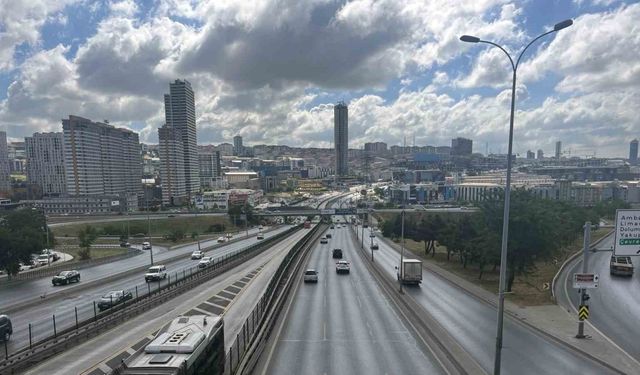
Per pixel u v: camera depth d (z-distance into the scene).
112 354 23.14
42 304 38.03
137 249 88.38
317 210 176.75
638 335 26.91
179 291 41.19
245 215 140.75
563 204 74.19
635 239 23.94
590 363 22.05
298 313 32.69
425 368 21.16
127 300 36.91
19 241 52.88
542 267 54.84
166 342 14.56
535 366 21.56
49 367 21.27
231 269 58.94
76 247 96.00
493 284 44.44
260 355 22.97
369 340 25.72
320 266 61.69
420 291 41.72
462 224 57.47
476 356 23.03
